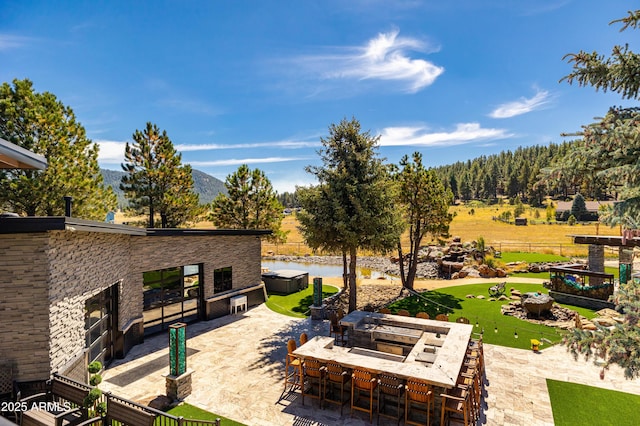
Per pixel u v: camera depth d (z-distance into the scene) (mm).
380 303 22516
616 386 11703
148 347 15484
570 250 41531
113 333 14055
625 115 5469
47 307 9281
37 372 9219
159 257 17188
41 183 19078
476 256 34531
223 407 10586
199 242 19391
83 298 11172
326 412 10328
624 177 5238
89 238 11609
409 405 9875
